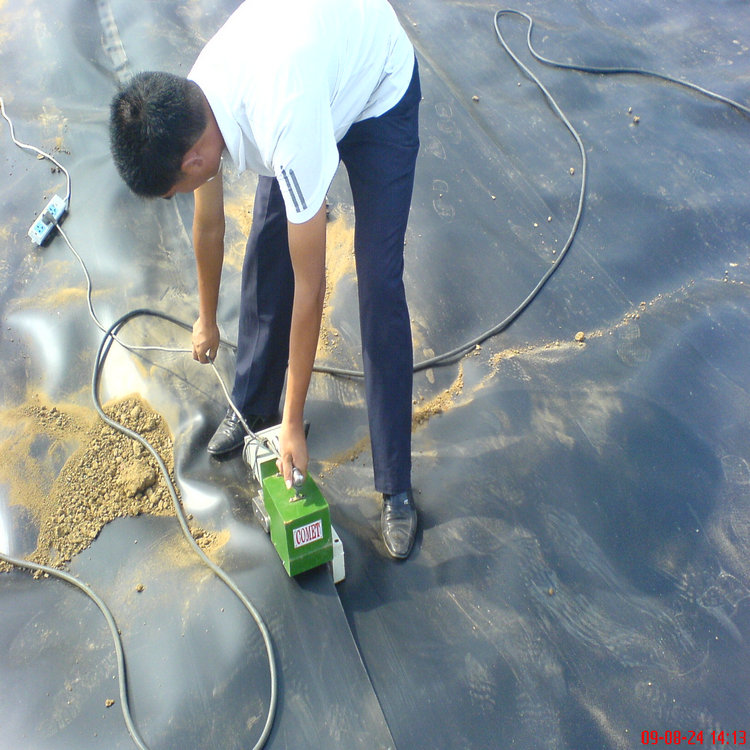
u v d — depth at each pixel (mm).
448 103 2871
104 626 1641
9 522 1830
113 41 2875
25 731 1476
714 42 3314
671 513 1902
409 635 1656
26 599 1694
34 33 2881
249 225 2529
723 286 2477
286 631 1608
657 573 1788
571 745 1501
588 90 3029
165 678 1549
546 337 2326
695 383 2197
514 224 2584
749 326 2348
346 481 1977
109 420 2010
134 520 1850
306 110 1133
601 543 1843
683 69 3170
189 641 1605
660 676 1609
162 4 3002
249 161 1315
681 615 1712
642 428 2086
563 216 2629
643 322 2361
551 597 1736
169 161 1136
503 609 1713
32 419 2049
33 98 2748
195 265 2402
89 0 2957
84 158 2588
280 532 1566
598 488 1951
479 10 3273
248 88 1156
